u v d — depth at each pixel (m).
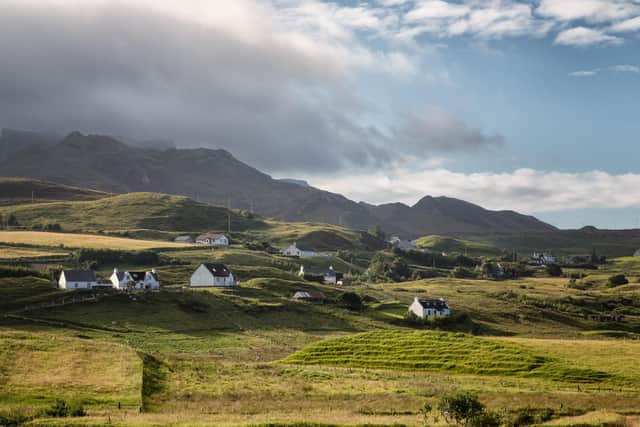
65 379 74.12
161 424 56.31
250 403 70.12
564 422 65.19
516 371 97.19
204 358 112.00
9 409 60.59
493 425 63.03
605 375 95.38
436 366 101.81
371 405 70.19
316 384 83.50
